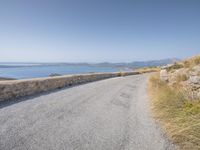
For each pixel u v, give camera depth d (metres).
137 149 4.14
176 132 4.95
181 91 8.43
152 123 5.93
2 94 7.46
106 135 4.83
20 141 4.08
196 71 8.62
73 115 6.37
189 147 4.20
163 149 4.18
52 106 7.35
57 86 12.83
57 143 4.16
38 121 5.44
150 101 9.27
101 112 7.02
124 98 10.16
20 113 6.04
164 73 13.46
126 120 6.18
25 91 9.02
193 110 6.29
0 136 4.24
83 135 4.72
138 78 25.30
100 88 13.81
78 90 12.30
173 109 6.93
